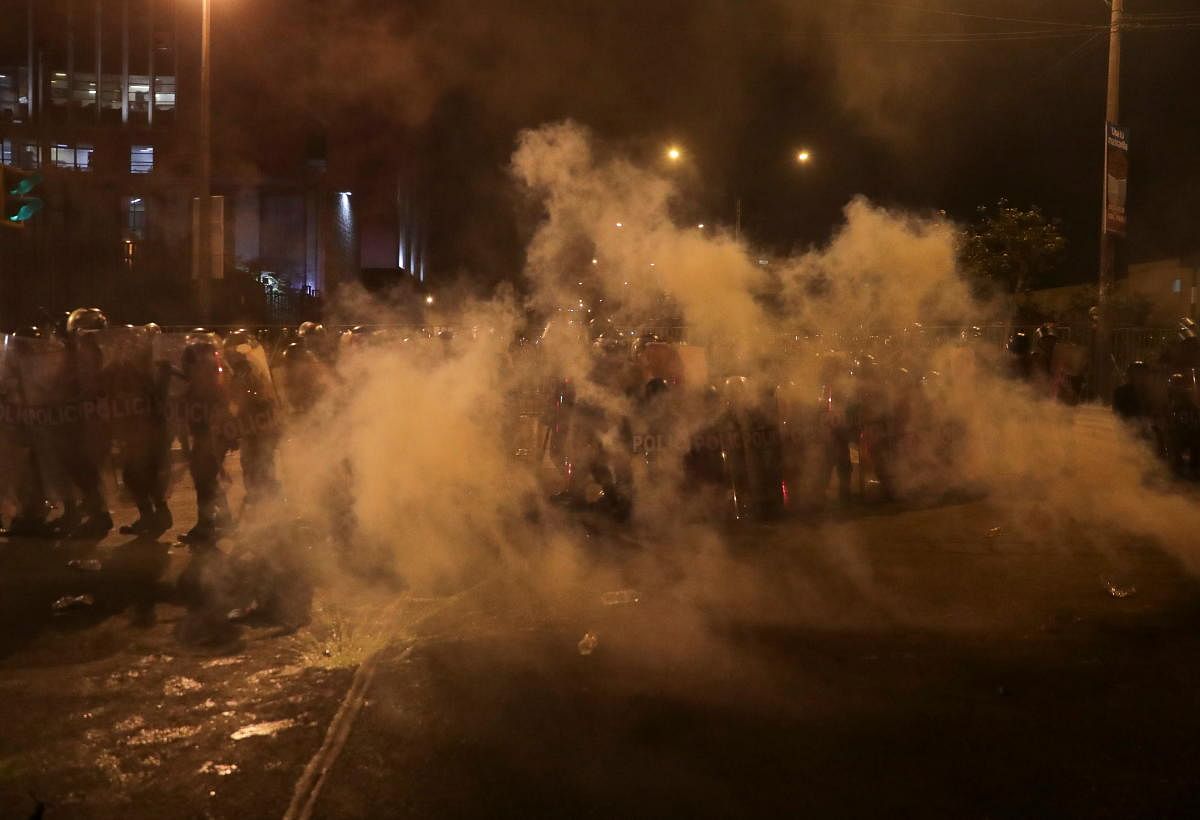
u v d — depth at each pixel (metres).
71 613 6.91
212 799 4.27
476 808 4.16
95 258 32.97
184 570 8.07
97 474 9.56
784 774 4.47
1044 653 6.05
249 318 35.88
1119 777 4.44
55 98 43.31
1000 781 4.40
